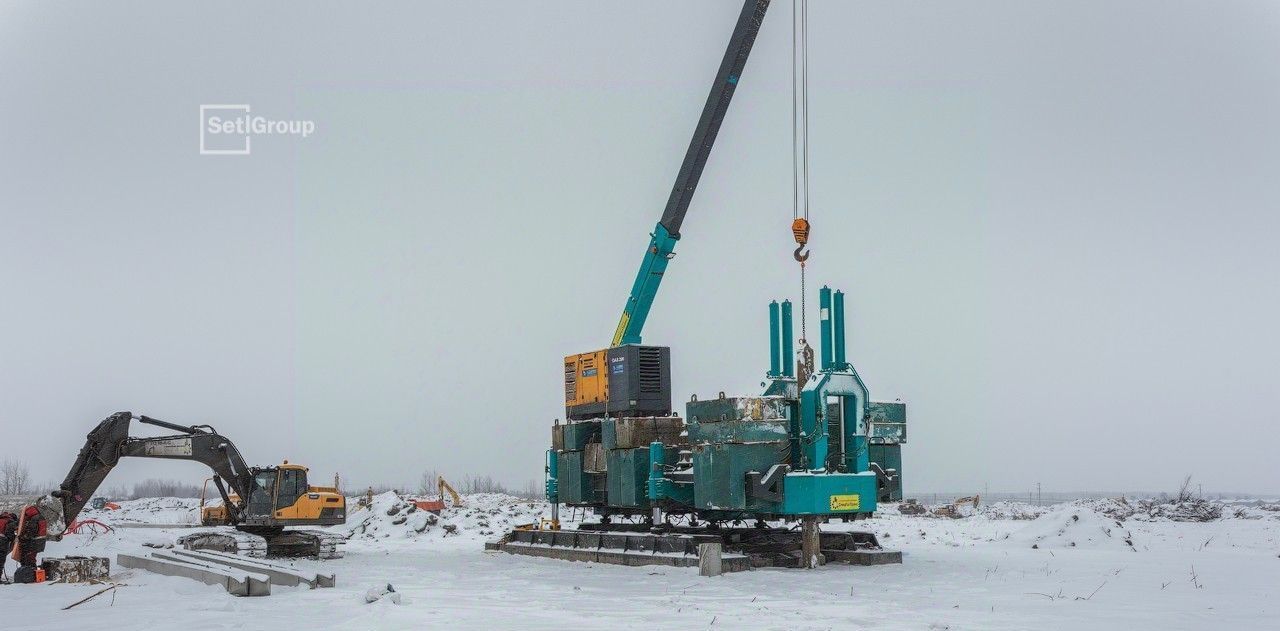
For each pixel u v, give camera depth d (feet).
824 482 67.56
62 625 39.96
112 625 40.01
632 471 78.64
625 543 77.10
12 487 236.22
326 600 48.29
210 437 86.38
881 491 75.36
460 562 80.74
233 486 86.94
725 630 40.98
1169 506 151.43
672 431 80.43
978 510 167.22
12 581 55.06
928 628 41.88
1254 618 45.19
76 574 55.72
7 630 38.86
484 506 155.33
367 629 39.47
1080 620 44.50
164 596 48.73
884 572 66.54
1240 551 85.35
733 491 67.36
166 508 191.01
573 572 69.46
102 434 81.51
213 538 80.64
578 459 87.04
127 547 80.69
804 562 69.87
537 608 47.96
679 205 89.51
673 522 89.40
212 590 51.03
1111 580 61.05
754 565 71.41
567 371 91.61
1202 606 49.26
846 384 69.97
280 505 87.20
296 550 88.48
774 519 77.61
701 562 65.31
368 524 122.01
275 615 43.14
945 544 94.89
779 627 41.96
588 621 43.01
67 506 80.38
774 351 73.36
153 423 84.23
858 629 41.47
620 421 80.79
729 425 68.59
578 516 135.03
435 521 122.11
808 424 68.69
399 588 57.72
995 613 46.85
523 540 91.35
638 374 82.33
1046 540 92.07
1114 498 171.63
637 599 52.26
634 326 92.53
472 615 44.50
